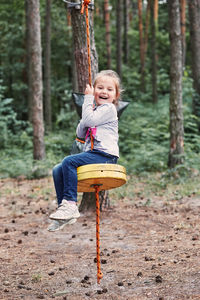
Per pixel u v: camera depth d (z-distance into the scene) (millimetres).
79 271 5094
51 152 16250
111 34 29812
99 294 4211
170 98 13109
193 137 16672
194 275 4559
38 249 6258
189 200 9570
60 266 5352
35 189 12016
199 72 18031
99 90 4031
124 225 7598
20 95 26641
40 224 7980
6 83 27094
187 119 16906
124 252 5898
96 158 3891
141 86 24422
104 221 7984
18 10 25359
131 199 10016
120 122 17906
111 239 6707
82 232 7281
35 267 5336
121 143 16812
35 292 4367
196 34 17922
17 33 25656
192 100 17828
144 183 12062
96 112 3889
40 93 14438
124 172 3904
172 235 6691
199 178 11984
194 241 6199
